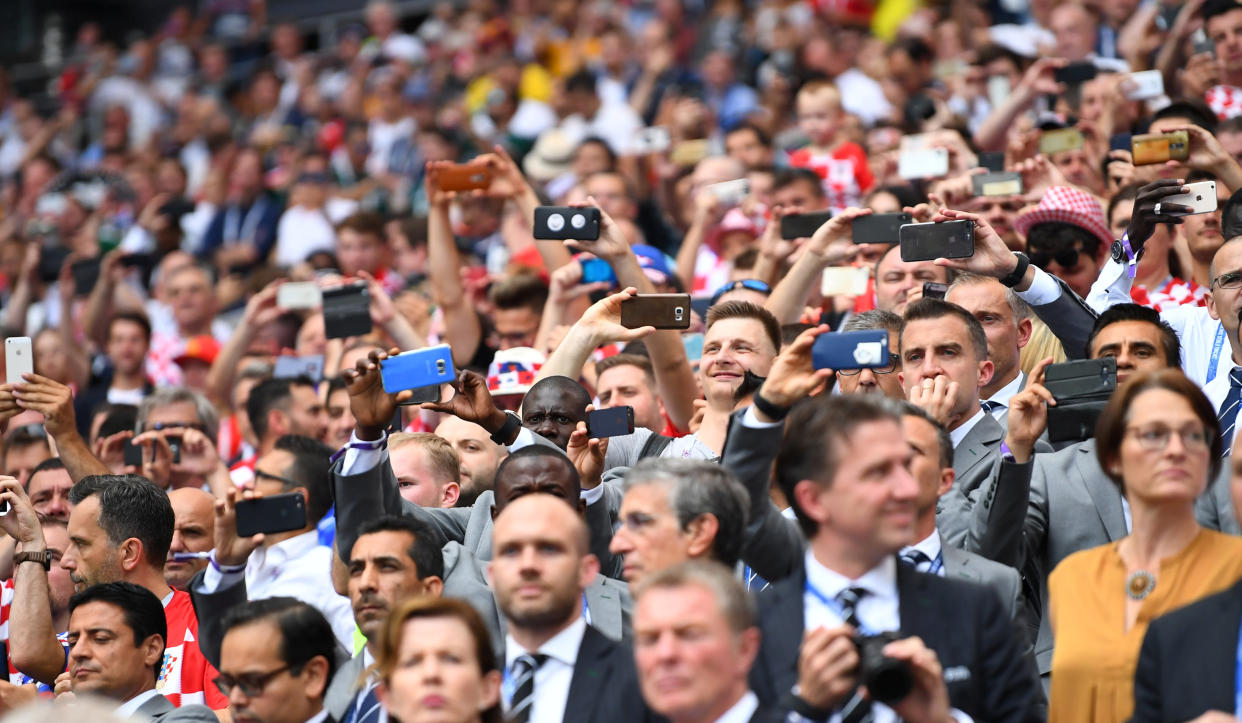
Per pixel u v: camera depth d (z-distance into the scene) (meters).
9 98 70.31
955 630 14.55
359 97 57.34
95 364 39.34
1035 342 23.88
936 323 19.80
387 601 17.38
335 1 70.50
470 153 49.78
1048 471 18.97
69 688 20.30
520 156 49.38
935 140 30.62
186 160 61.31
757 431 16.27
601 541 18.70
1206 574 15.33
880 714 14.25
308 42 70.19
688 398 23.66
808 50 46.53
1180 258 25.95
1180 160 24.03
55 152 65.94
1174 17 34.56
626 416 18.92
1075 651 15.56
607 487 20.17
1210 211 21.92
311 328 33.06
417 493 21.16
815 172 32.53
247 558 20.06
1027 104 32.16
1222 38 30.88
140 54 69.31
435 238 28.81
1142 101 31.44
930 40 44.25
